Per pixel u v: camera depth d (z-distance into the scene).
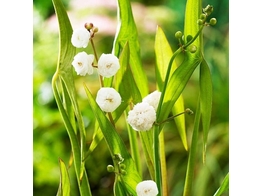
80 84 1.36
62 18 0.73
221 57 1.36
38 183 1.38
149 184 0.72
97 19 1.35
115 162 0.74
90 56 0.72
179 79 0.74
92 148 0.75
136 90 0.78
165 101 0.74
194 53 0.75
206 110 0.76
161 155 0.81
